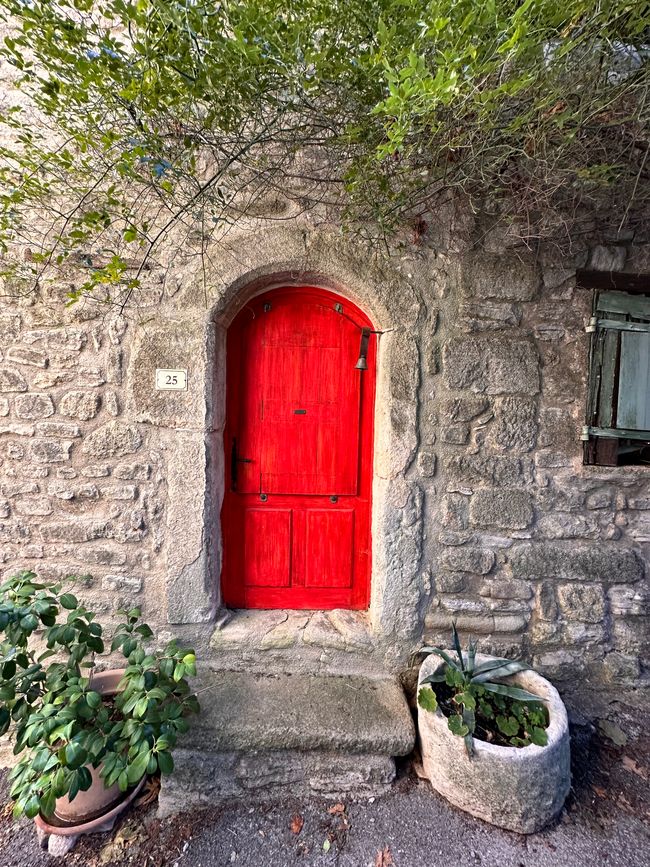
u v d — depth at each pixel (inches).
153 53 45.8
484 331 73.2
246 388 80.1
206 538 74.0
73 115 61.2
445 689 66.4
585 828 55.9
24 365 72.7
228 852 54.4
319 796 61.2
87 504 74.0
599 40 47.4
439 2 39.5
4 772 65.1
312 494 81.2
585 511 75.0
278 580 82.4
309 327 79.7
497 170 60.9
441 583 74.8
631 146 58.7
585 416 74.0
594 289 72.9
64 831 54.7
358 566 82.0
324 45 48.4
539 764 53.9
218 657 74.9
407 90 39.7
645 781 61.7
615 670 74.5
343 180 62.1
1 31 70.4
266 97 53.1
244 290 74.7
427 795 60.3
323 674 74.2
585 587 74.9
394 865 52.5
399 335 72.2
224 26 46.3
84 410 72.7
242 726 61.2
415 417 73.0
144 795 62.2
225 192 68.9
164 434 73.2
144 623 73.9
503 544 74.8
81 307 71.9
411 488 73.5
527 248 71.4
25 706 57.8
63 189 68.2
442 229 71.7
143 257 71.3
